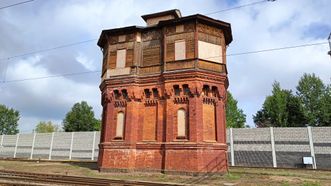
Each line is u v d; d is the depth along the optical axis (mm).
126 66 28797
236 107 69312
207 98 26172
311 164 38781
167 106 26141
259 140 42844
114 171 26281
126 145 26531
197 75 25703
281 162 40750
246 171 30375
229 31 29266
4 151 66250
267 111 67750
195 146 24266
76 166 33562
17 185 14469
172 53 27234
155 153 25781
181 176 23594
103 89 31094
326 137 39594
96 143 55531
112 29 29750
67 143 58625
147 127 26938
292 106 65125
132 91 27703
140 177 22953
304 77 66438
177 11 32188
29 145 63156
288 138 41406
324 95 63656
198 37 26906
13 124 94812
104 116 30641
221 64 27484
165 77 26672
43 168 30281
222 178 22516
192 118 25047
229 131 45031
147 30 29312
